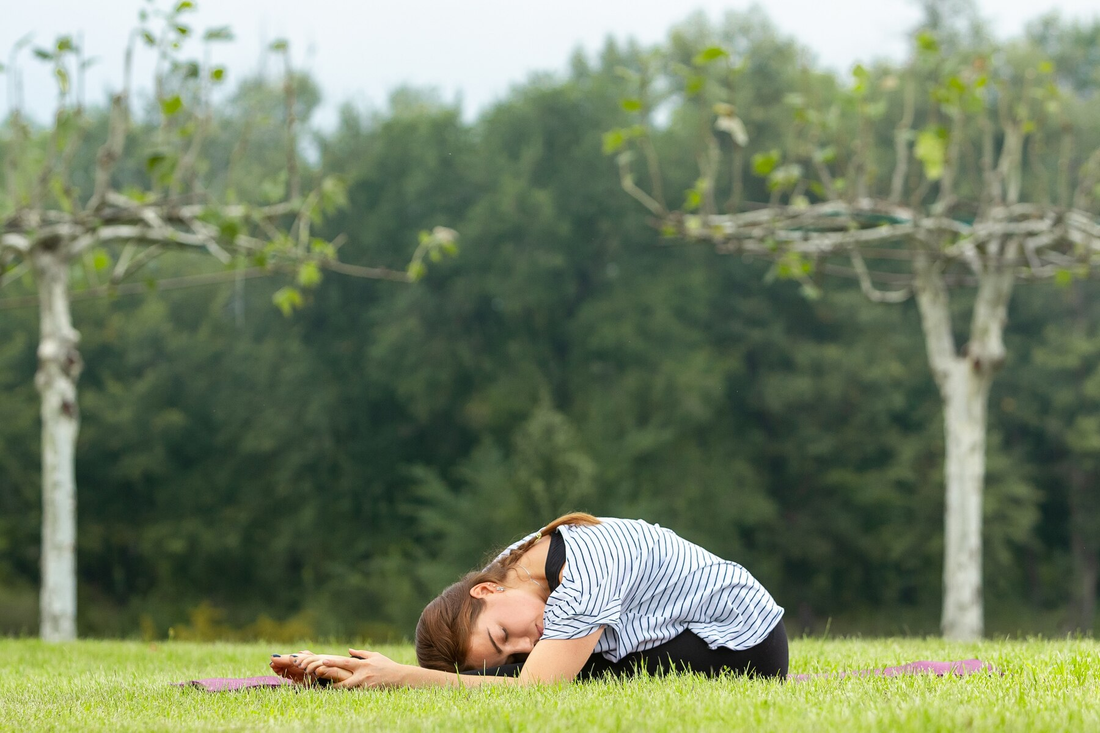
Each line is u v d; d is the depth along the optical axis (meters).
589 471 29.20
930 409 34.84
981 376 13.95
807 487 35.81
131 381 37.75
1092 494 35.41
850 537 34.81
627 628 4.31
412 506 33.81
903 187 32.09
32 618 35.03
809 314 35.97
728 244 13.59
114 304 39.06
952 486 13.92
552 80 37.50
